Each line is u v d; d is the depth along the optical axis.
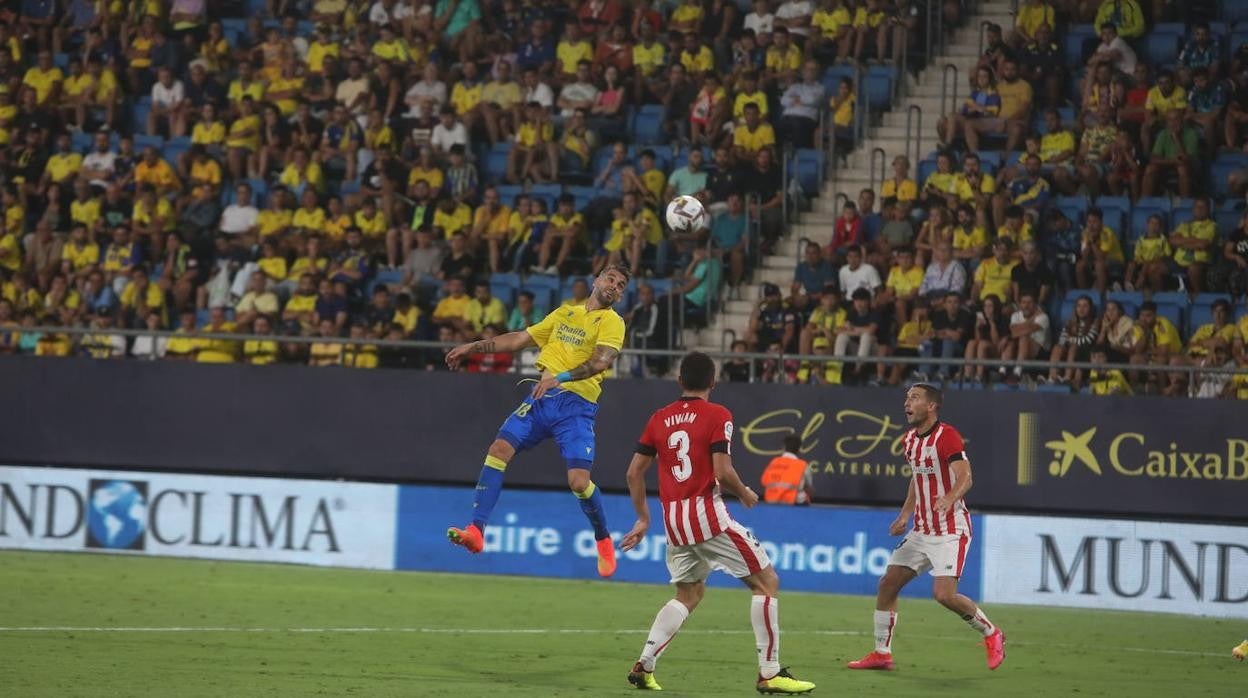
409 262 70.50
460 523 58.03
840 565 55.75
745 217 70.12
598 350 38.22
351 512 58.59
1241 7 73.94
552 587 54.62
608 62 78.69
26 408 64.19
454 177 74.19
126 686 31.61
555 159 75.19
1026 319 61.06
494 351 39.97
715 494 32.03
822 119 72.88
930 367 61.69
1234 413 56.00
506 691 32.56
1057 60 73.31
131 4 85.69
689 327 68.12
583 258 71.12
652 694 32.62
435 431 61.97
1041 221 66.06
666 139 75.88
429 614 46.31
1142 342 59.78
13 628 39.97
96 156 77.69
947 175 68.56
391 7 84.31
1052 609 53.25
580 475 39.50
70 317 70.50
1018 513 58.66
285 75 81.31
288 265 71.88
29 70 83.56
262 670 34.44
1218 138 69.62
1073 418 57.38
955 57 76.50
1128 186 68.62
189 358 66.44
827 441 59.22
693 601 33.00
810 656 40.34
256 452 62.94
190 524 59.34
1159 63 73.12
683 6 80.00
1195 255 64.38
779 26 77.38
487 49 81.62
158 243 73.38
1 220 75.94
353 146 76.62
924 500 37.31
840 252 67.06
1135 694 35.34
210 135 79.06
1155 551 52.97
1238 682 38.09
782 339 63.66
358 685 32.72
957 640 44.59
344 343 60.31
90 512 59.59
